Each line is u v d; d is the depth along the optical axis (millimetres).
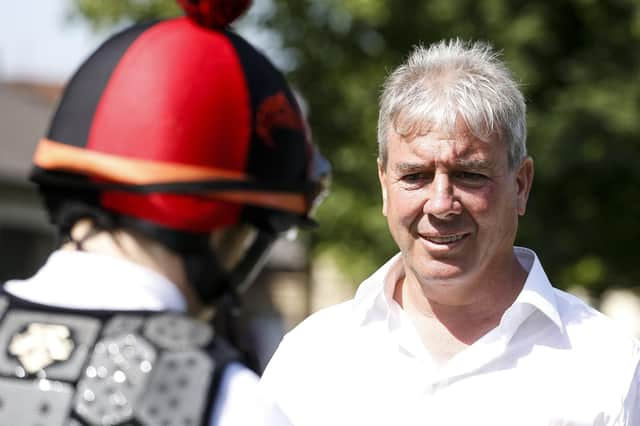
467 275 3861
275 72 2508
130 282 2355
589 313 4004
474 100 3721
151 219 2340
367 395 4008
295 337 4238
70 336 2262
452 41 4125
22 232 17797
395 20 15445
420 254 3895
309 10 15664
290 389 4117
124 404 2168
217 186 2344
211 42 2424
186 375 2209
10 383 2215
